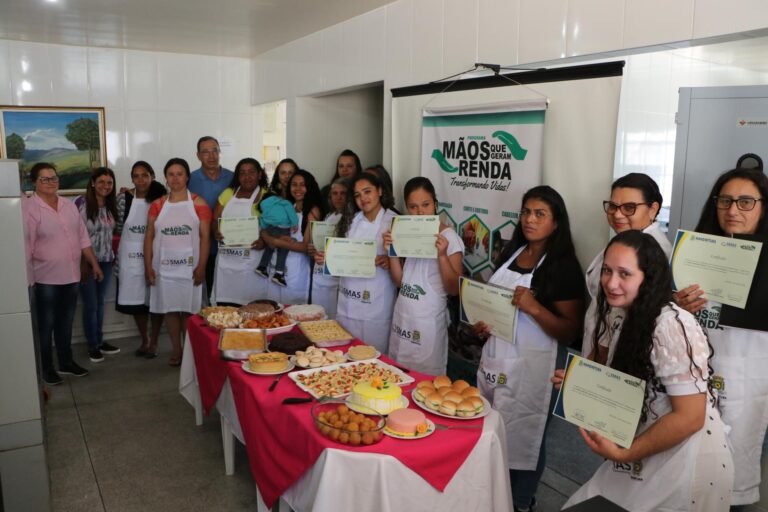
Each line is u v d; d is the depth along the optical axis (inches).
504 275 100.0
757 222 70.2
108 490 114.1
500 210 114.3
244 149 257.4
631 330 60.7
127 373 179.9
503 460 77.7
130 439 136.2
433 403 79.4
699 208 95.9
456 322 128.0
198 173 191.0
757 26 78.0
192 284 176.4
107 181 189.2
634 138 173.8
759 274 66.1
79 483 116.6
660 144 185.3
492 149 115.1
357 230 127.7
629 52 97.7
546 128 104.4
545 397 96.5
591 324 80.5
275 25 184.2
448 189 128.1
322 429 72.1
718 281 68.3
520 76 108.3
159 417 148.4
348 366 96.2
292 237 162.2
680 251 71.2
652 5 90.0
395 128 145.2
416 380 91.6
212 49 229.3
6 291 90.4
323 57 187.0
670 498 60.3
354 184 123.9
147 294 187.6
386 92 154.9
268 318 118.6
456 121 123.9
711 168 94.1
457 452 71.7
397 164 145.9
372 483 67.8
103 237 192.5
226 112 251.0
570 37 103.1
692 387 57.4
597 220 97.3
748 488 73.7
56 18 178.7
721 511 61.0
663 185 190.4
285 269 161.2
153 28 191.6
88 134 227.0
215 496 112.1
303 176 160.1
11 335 91.6
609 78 93.9
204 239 175.0
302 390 87.0
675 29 87.3
